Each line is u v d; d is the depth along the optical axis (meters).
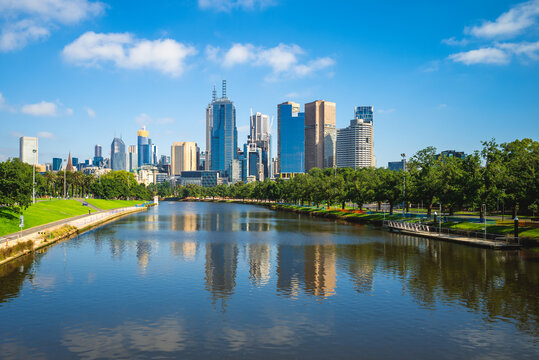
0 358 32.62
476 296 49.62
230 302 47.53
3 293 50.28
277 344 35.81
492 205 97.81
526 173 84.94
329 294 50.94
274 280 57.81
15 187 89.62
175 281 56.84
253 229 126.19
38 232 93.12
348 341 36.56
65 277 58.47
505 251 79.31
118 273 61.34
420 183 119.50
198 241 96.94
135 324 40.31
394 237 104.19
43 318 41.72
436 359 33.12
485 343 36.22
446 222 109.75
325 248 86.12
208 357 33.16
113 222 153.38
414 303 47.19
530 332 38.62
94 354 33.56
